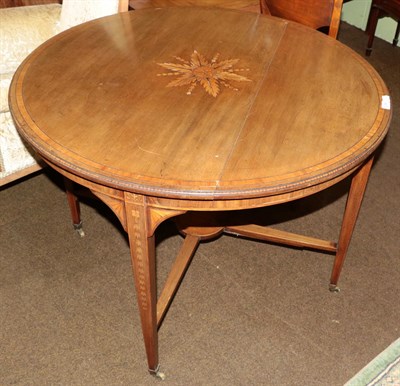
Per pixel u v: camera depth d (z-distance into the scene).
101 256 1.87
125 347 1.58
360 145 1.18
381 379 1.51
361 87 1.39
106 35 1.60
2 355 1.54
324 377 1.51
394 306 1.72
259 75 1.43
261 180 1.07
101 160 1.10
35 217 2.02
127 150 1.13
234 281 1.80
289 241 1.74
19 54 2.00
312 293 1.76
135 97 1.31
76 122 1.22
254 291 1.76
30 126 1.20
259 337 1.62
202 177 1.07
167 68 1.44
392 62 3.08
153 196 1.07
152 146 1.15
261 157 1.13
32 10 2.11
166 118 1.24
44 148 1.14
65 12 2.03
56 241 1.92
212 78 1.40
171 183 1.05
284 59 1.51
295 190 1.09
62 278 1.78
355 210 1.54
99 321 1.65
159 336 1.61
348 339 1.62
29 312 1.67
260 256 1.89
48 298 1.71
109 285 1.76
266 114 1.27
